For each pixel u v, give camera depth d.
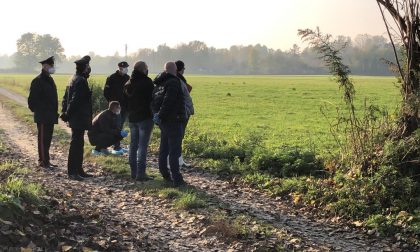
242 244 6.21
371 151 8.87
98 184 9.30
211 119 24.66
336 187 8.62
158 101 8.80
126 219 7.00
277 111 29.44
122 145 14.42
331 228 7.32
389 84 60.84
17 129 17.55
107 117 12.15
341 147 9.77
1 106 27.89
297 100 37.97
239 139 13.84
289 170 10.16
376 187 8.07
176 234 6.58
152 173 10.29
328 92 47.19
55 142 14.34
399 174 8.28
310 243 6.54
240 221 7.14
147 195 8.49
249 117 25.92
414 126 8.68
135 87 9.30
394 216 7.35
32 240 5.09
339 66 9.26
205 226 6.82
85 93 9.60
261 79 92.38
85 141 14.29
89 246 5.45
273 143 15.67
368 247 6.56
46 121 10.38
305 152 10.73
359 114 10.35
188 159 12.07
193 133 14.75
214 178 10.27
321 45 9.24
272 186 9.33
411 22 8.80
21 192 6.06
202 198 8.34
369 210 7.68
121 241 5.81
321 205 8.20
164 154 9.32
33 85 10.28
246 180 9.91
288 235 6.73
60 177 9.61
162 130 9.15
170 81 8.68
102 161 11.23
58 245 5.23
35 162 11.00
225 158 11.98
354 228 7.30
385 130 9.03
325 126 21.59
